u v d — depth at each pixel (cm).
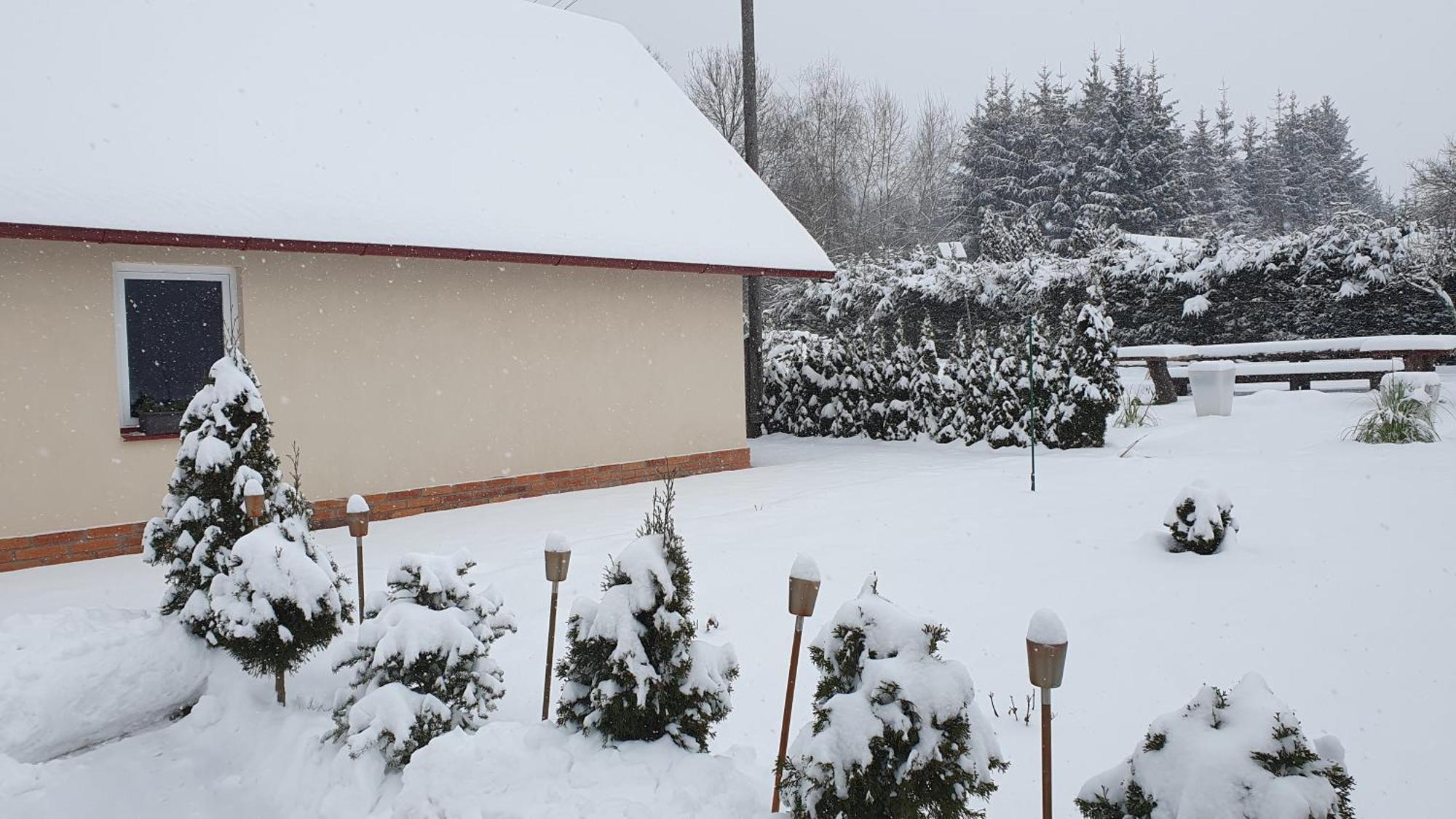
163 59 986
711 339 1273
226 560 505
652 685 370
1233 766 232
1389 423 1134
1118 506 841
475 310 1042
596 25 1588
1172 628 540
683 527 834
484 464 1051
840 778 279
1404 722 418
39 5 962
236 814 400
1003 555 694
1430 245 1769
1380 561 635
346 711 419
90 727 466
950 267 2483
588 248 1073
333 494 942
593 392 1148
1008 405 1360
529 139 1221
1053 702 456
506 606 609
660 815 322
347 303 949
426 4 1353
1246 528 733
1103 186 4353
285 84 1055
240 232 830
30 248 785
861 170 4944
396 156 1051
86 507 811
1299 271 1911
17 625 511
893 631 295
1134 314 2166
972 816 284
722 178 1402
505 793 339
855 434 1675
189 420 532
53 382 796
